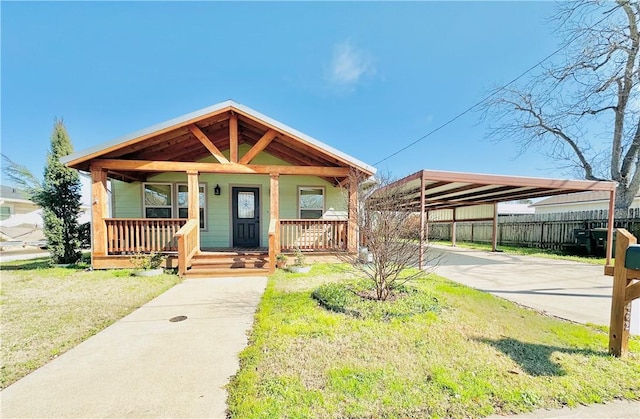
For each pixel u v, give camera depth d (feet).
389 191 16.52
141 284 17.90
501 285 18.51
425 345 9.30
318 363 8.18
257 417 5.97
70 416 6.17
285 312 12.45
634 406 6.45
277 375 7.54
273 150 28.96
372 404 6.37
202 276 20.11
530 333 10.39
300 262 22.33
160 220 22.56
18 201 65.72
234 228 29.73
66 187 26.58
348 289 15.44
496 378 7.41
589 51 33.47
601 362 8.29
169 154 26.45
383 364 8.11
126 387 7.19
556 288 17.71
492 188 28.37
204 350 9.21
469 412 6.17
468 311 12.76
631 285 8.47
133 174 26.81
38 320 11.85
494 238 40.45
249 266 21.97
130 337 10.23
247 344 9.65
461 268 25.36
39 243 48.37
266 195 30.17
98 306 13.69
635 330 11.03
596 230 33.04
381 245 13.91
